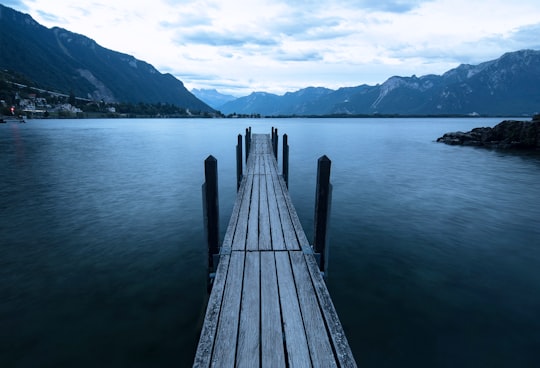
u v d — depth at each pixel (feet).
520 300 25.39
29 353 19.42
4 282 27.22
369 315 23.57
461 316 23.44
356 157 109.91
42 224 41.29
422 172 80.84
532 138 130.72
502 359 19.44
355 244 35.91
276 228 25.03
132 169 83.20
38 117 596.29
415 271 29.91
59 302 24.53
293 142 173.47
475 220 43.86
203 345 12.96
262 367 12.03
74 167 85.51
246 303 15.76
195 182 67.72
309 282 17.70
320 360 12.38
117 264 30.66
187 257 32.27
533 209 48.83
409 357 19.61
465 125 461.78
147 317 22.89
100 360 19.01
